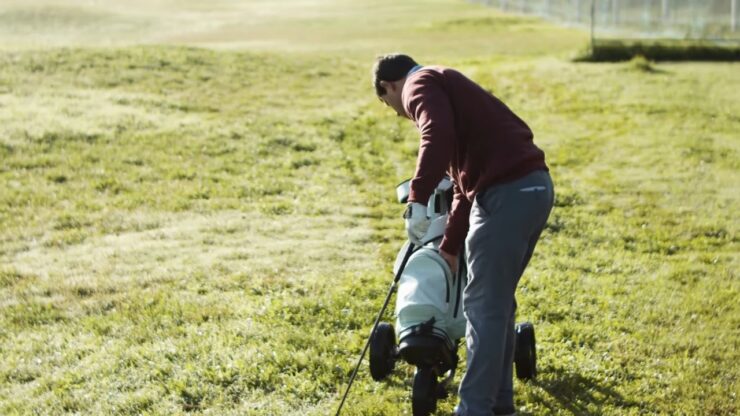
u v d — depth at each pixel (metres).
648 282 6.79
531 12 39.06
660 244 7.90
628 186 9.92
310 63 18.08
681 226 8.45
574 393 4.79
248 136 11.55
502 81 16.45
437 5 44.84
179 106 13.22
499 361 3.95
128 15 39.78
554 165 10.86
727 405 4.71
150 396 4.67
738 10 24.50
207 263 6.92
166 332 5.52
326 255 7.18
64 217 8.25
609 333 5.63
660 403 4.71
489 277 3.95
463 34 29.38
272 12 42.59
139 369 5.01
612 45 19.97
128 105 12.99
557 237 7.99
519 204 3.92
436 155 3.85
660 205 9.22
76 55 16.39
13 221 8.16
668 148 11.62
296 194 9.23
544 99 14.90
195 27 35.28
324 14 40.53
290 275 6.64
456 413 3.98
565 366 5.10
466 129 4.07
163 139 11.11
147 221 8.16
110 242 7.57
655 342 5.54
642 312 6.08
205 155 10.56
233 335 5.40
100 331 5.63
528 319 5.84
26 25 34.72
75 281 6.53
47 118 11.66
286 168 10.27
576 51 20.00
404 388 4.81
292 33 31.03
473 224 4.01
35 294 6.32
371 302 6.00
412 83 4.13
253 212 8.52
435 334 4.22
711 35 23.02
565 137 12.32
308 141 11.51
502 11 40.78
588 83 16.17
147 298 6.14
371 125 12.75
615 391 4.83
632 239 8.07
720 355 5.38
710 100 14.77
